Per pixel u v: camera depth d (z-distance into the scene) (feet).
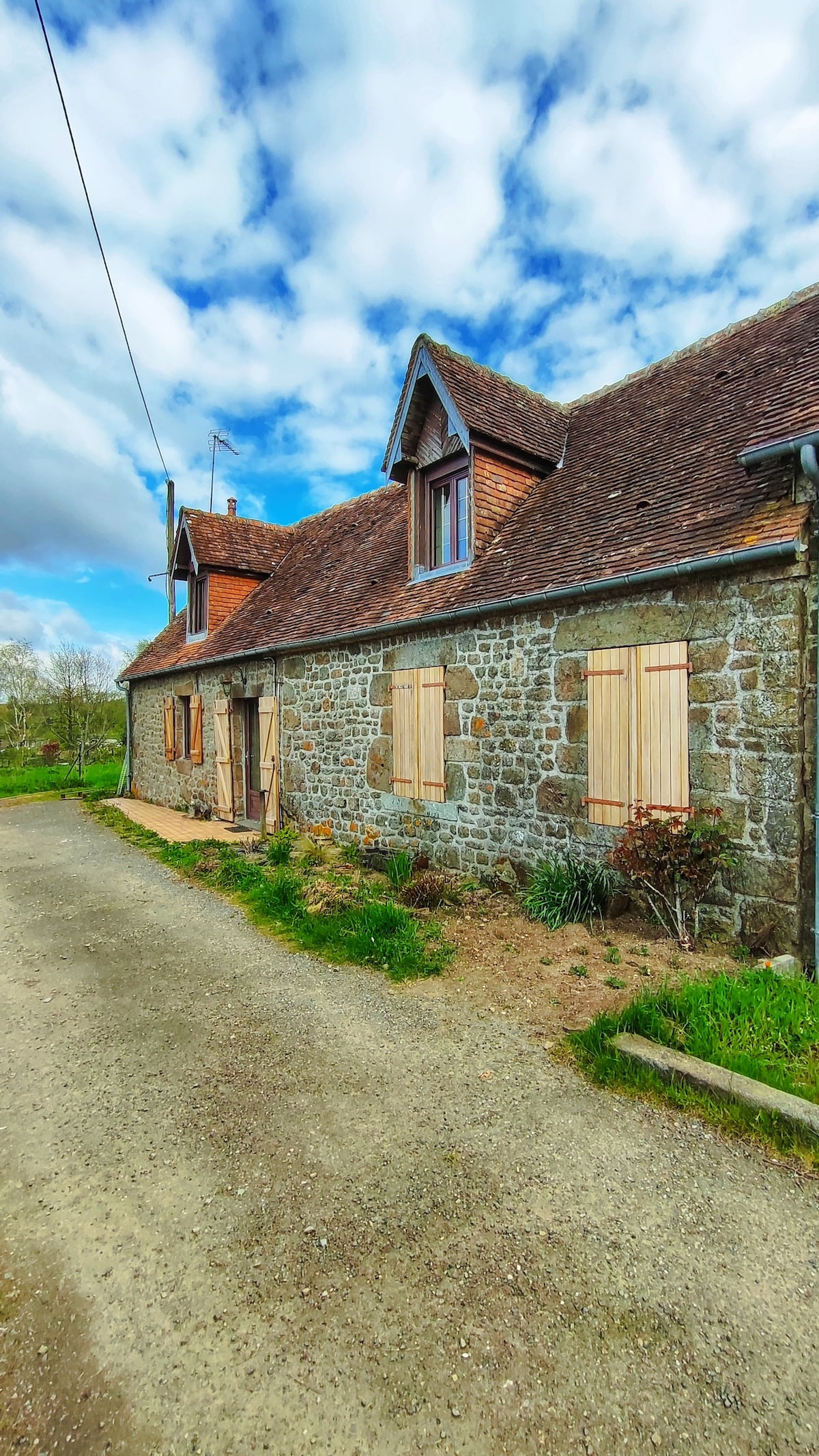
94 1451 5.26
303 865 25.53
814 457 12.87
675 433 21.06
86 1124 9.76
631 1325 6.23
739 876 14.60
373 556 32.17
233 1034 12.39
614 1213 7.62
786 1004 11.24
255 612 38.55
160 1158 8.91
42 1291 6.86
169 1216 7.86
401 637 24.86
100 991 14.75
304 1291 6.73
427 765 23.76
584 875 17.42
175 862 27.73
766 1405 5.46
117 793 56.29
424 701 23.79
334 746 29.04
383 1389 5.69
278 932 18.42
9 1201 8.20
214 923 19.54
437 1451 5.18
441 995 13.60
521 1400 5.56
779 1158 8.42
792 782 13.73
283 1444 5.29
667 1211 7.63
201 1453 5.23
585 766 18.17
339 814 28.94
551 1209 7.71
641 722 16.61
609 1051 10.55
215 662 37.45
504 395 26.43
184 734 45.09
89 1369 5.99
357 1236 7.41
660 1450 5.13
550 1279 6.77
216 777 39.83
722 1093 9.27
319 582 34.91
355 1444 5.26
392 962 15.30
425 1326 6.28
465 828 22.25
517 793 20.27
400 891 20.29
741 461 15.03
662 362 27.04
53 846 32.63
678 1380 5.68
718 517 15.58
